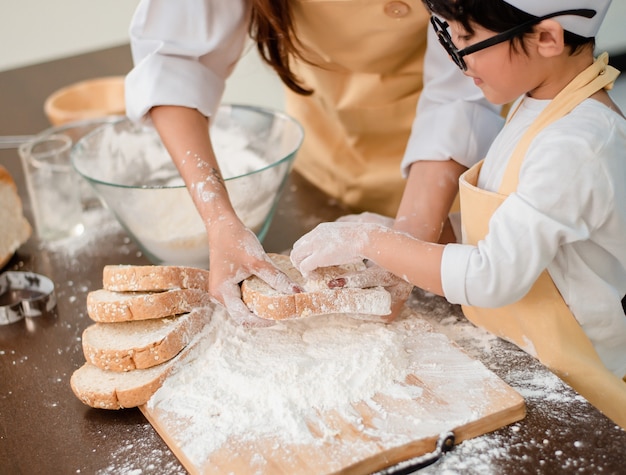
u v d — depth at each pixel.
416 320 1.11
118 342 1.03
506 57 0.96
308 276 1.04
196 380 0.99
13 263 1.38
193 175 1.16
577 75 1.00
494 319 1.09
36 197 1.44
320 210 1.54
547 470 0.86
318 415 0.93
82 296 1.28
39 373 1.09
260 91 3.18
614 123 0.96
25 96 2.09
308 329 1.07
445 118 1.25
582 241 1.01
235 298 1.04
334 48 1.36
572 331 1.04
